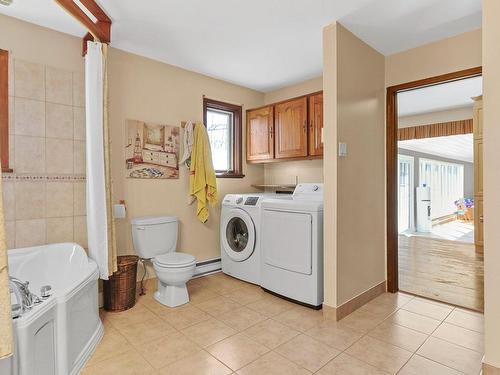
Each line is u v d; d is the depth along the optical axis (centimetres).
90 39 257
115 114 287
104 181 237
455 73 256
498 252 157
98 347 199
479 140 433
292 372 173
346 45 245
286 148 352
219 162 391
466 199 945
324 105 241
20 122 233
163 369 176
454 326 228
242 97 398
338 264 237
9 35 230
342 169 240
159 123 318
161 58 310
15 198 231
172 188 329
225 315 247
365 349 196
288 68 335
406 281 334
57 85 251
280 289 279
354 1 208
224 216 351
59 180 252
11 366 133
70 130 258
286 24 240
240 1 210
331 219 237
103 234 234
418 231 712
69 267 235
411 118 543
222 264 359
